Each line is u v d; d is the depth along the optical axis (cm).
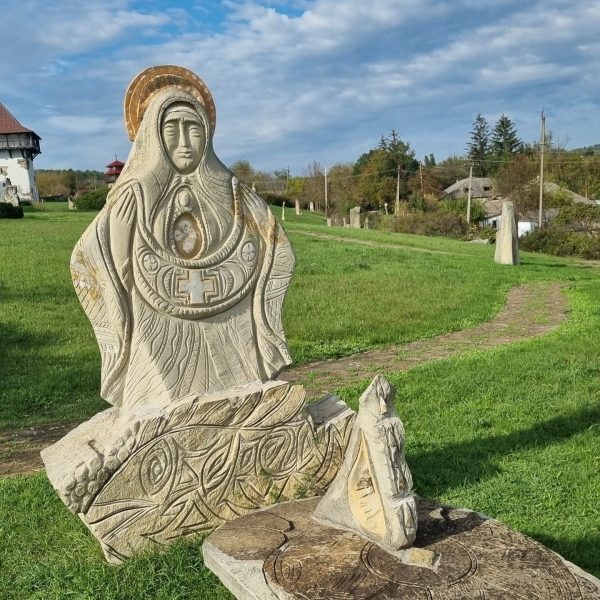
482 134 7169
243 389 450
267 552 340
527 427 620
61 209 3806
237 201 472
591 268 2317
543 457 548
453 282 1644
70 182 6856
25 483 522
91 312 428
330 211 5875
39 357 907
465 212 4481
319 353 986
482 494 483
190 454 416
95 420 455
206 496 423
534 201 4419
